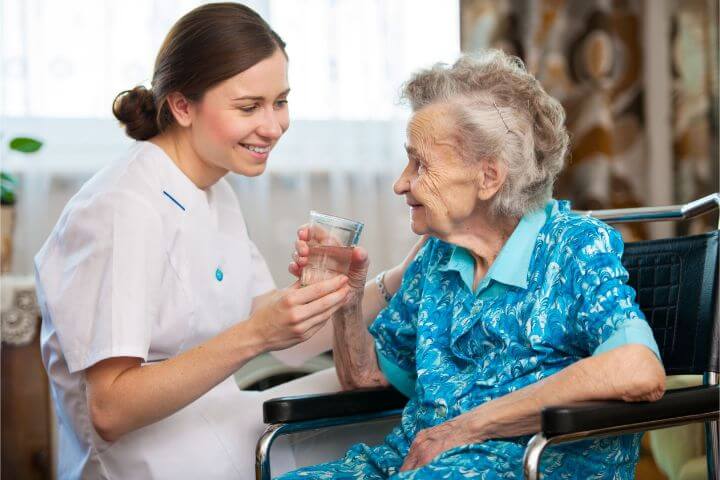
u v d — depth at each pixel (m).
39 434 2.43
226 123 1.56
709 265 1.42
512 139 1.40
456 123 1.41
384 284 1.79
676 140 3.11
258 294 1.92
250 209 2.93
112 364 1.46
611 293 1.27
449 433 1.31
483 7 3.02
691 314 1.43
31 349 2.42
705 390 1.25
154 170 1.61
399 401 1.61
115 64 2.82
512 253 1.41
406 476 1.26
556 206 1.46
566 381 1.21
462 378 1.44
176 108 1.61
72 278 1.49
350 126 3.00
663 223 3.12
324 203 3.02
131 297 1.46
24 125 2.77
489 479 1.26
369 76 3.00
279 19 2.94
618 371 1.19
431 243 1.65
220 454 1.63
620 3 3.08
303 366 2.56
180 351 1.66
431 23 3.04
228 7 1.59
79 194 1.59
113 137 2.84
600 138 3.04
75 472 1.64
